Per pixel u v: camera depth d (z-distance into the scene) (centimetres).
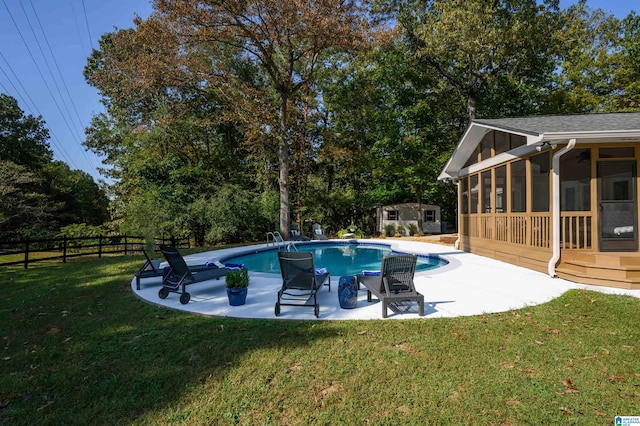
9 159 2516
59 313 488
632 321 401
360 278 554
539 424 225
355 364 309
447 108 2217
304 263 459
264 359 322
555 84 2258
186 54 1664
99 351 349
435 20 1984
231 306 503
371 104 2277
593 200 656
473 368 297
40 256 1562
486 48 1827
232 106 1859
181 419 237
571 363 304
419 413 238
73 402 260
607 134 607
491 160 970
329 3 1434
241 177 2353
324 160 2384
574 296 509
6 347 366
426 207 2559
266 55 1634
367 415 238
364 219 2725
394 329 390
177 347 353
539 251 737
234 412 244
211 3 1407
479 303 491
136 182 2073
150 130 2083
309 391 268
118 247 1844
